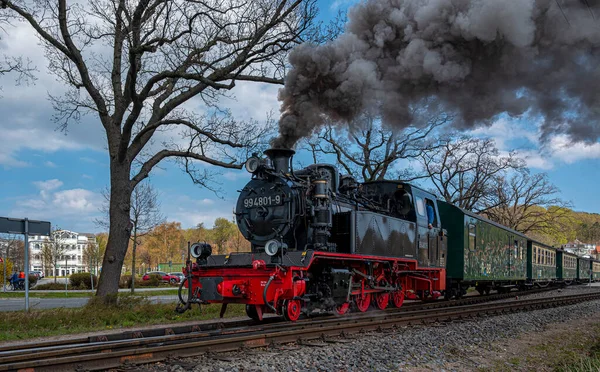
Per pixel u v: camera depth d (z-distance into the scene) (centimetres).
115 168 1360
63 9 1297
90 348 633
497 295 2166
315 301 1037
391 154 2308
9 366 513
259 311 991
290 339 790
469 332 981
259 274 944
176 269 6862
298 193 1056
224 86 1295
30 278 3928
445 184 3195
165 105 1396
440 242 1611
